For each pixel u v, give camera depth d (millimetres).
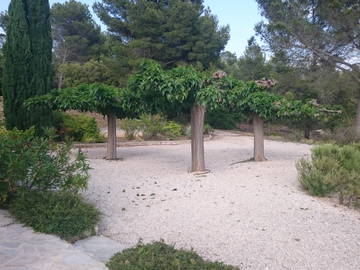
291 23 18672
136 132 16672
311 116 9281
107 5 26203
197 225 4500
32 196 4449
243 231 4285
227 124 26156
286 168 8125
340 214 4988
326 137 18922
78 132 14281
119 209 5199
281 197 5707
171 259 3133
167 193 6086
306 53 19109
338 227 4477
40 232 3883
